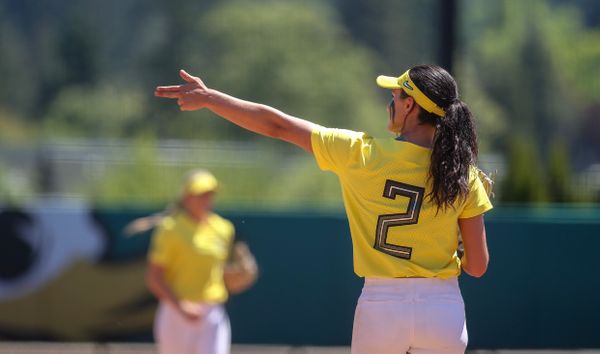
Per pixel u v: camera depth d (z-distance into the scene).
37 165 79.94
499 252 31.06
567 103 113.81
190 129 104.31
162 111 117.12
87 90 129.25
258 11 118.56
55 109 126.81
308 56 114.94
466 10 121.69
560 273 31.11
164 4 127.31
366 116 112.50
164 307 24.75
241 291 32.34
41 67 132.00
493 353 31.08
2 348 32.47
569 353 31.44
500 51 117.19
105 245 32.62
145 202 54.75
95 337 32.59
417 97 13.99
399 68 132.25
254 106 14.37
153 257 24.53
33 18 134.88
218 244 24.77
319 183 69.06
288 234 32.31
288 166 74.81
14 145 88.00
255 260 32.31
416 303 13.93
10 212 32.47
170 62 123.81
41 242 32.56
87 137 117.62
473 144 14.05
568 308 31.08
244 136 98.06
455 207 13.94
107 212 32.62
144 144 60.78
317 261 32.28
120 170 61.56
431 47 123.56
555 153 41.75
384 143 14.12
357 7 134.50
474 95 106.31
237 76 113.56
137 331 32.59
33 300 32.47
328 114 112.25
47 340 32.50
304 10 120.38
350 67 116.00
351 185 14.22
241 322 32.31
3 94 129.38
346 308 32.25
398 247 14.00
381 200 14.03
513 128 109.75
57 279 32.56
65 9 135.38
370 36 133.75
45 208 32.62
